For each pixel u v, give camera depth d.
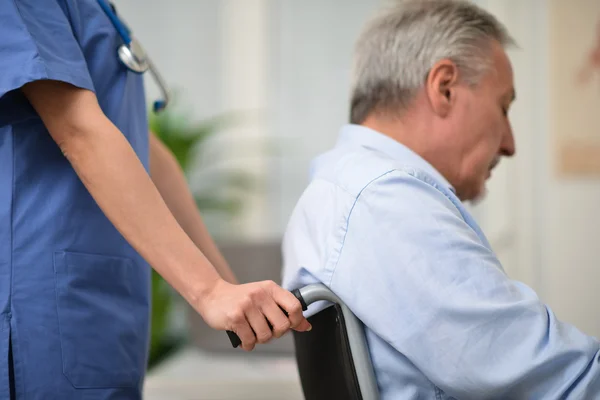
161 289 3.29
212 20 3.96
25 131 0.98
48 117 0.93
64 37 0.96
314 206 1.02
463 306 0.87
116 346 1.03
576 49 3.64
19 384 0.94
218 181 3.88
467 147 1.13
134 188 0.89
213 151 3.92
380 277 0.91
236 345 0.86
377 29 1.16
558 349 0.85
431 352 0.88
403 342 0.89
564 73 3.65
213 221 3.86
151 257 0.89
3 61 0.90
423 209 0.92
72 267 0.99
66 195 1.00
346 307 0.91
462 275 0.89
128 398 1.05
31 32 0.92
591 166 3.64
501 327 0.87
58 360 0.96
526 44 3.69
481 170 1.16
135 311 1.08
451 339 0.87
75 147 0.92
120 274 1.06
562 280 3.67
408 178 0.94
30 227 0.97
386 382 0.94
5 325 0.94
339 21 3.91
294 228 1.05
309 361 1.05
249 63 3.94
